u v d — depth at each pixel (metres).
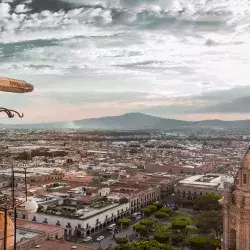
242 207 59.78
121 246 115.94
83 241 157.62
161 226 180.62
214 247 143.00
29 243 111.75
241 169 61.78
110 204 193.00
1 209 20.67
